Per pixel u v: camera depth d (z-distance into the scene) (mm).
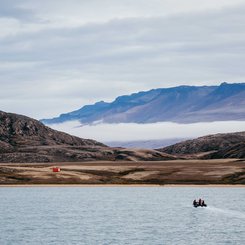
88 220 181625
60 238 141750
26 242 135750
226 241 136750
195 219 183250
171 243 134000
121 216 194500
